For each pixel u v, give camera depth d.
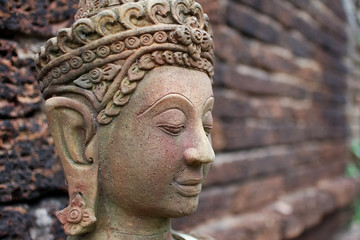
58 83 0.94
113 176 0.92
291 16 3.03
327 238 3.76
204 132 0.94
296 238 3.10
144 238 0.97
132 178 0.90
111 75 0.89
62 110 0.93
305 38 3.32
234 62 2.38
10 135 1.29
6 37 1.32
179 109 0.90
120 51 0.89
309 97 3.44
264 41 2.69
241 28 2.42
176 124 0.89
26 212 1.32
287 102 3.04
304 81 3.34
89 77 0.91
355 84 4.93
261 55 2.65
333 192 3.50
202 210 2.12
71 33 0.91
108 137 0.92
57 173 1.40
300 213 2.84
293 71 3.11
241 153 2.50
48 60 0.96
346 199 3.84
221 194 2.28
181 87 0.90
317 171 3.58
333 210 3.69
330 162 3.95
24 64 1.34
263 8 2.65
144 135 0.89
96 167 0.93
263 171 2.67
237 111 2.41
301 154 3.25
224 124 2.31
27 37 1.36
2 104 1.27
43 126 1.37
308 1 3.30
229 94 2.36
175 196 0.92
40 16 1.37
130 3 0.90
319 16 3.54
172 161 0.90
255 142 2.59
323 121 3.75
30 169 1.33
